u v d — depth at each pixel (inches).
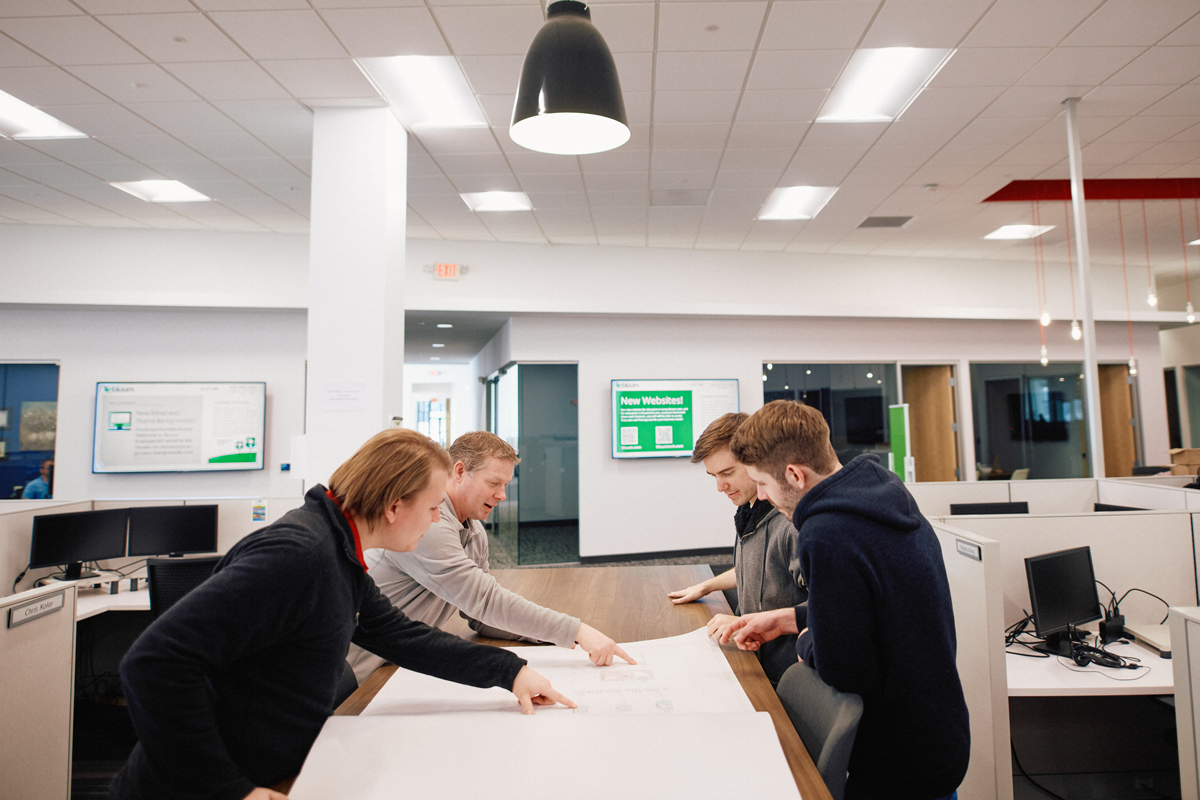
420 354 370.6
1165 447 275.4
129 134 150.8
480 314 236.4
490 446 59.0
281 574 30.2
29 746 69.2
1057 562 85.4
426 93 134.7
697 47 116.6
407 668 39.3
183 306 214.2
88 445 218.2
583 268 244.5
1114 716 90.4
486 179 179.0
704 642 48.0
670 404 246.8
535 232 228.2
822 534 39.6
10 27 110.0
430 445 37.4
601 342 246.2
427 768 28.2
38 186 182.5
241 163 166.9
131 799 30.5
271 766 31.0
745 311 243.6
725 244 245.1
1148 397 277.1
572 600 61.4
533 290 241.3
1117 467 278.4
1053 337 273.4
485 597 46.9
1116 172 180.7
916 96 135.6
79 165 168.1
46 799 71.4
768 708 35.7
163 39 113.8
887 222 220.4
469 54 118.9
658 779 27.0
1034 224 222.5
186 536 131.6
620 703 36.8
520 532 249.6
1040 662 80.2
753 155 163.9
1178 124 149.9
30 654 69.6
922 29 112.4
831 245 247.4
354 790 26.7
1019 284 271.9
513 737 30.4
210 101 136.2
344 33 112.3
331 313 136.4
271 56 119.6
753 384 255.0
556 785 26.7
